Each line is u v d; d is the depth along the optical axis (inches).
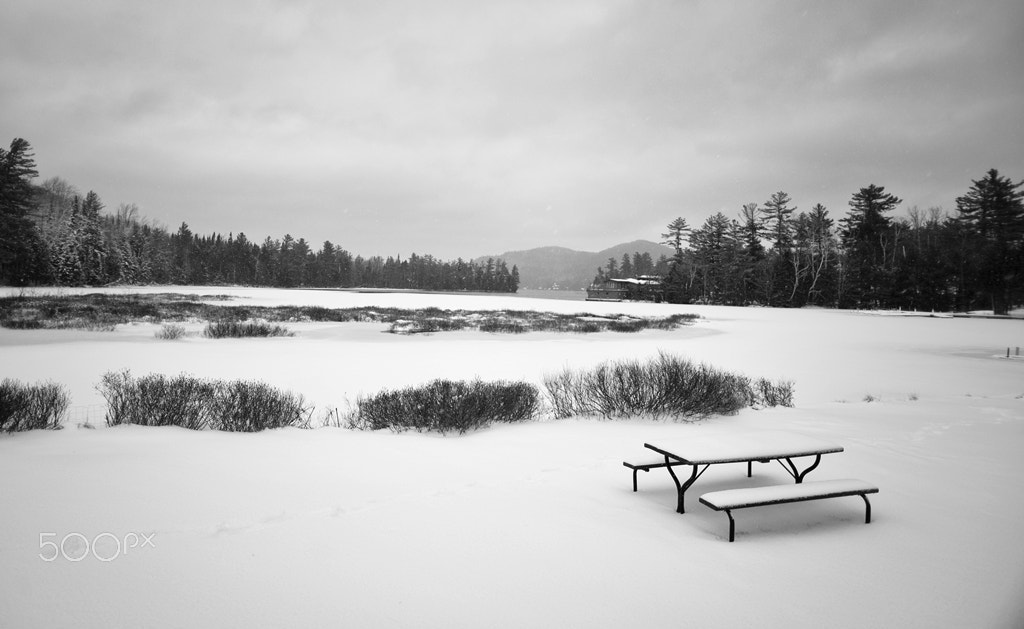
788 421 349.7
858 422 348.8
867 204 3408.0
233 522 162.4
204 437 278.8
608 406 372.5
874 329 1579.7
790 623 116.0
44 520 159.5
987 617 120.2
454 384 363.3
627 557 145.8
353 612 115.9
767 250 3794.3
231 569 133.6
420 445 273.3
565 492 199.3
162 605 117.0
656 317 2009.1
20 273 3038.9
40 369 641.0
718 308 2935.5
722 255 3791.8
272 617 113.4
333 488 197.0
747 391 459.5
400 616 114.7
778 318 2113.7
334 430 320.5
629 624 114.0
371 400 374.0
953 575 140.1
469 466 233.6
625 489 205.3
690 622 115.3
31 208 2871.6
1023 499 201.2
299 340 1040.8
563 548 150.2
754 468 238.2
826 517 181.5
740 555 149.4
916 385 636.7
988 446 286.4
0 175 2632.9
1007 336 1358.3
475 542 152.6
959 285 2763.3
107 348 847.7
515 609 118.6
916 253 3112.7
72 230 3567.9
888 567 144.0
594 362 775.1
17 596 118.6
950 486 216.5
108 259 3666.3
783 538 162.4
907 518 180.9
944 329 1592.0
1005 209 2775.6
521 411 358.3
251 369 677.9
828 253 3430.1
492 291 7795.3
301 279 6432.1
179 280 5246.1
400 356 826.2
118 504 173.9
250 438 280.8
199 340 999.6
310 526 161.3
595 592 126.7
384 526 162.4
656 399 366.3
